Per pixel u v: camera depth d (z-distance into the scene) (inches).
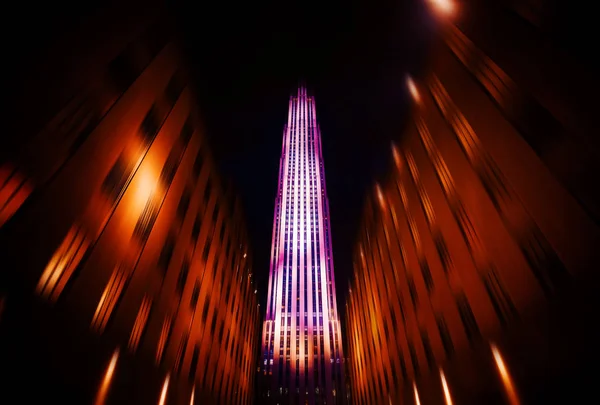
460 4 999.6
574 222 596.4
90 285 707.4
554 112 636.1
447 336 1077.1
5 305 513.7
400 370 1553.9
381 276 1889.8
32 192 566.9
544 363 652.1
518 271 741.3
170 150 1117.7
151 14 996.6
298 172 6127.0
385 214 1800.0
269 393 3821.4
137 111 903.7
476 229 917.8
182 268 1210.0
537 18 680.4
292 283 4753.9
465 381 954.7
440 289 1136.2
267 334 4328.3
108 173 775.7
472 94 928.3
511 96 762.8
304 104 7396.7
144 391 904.3
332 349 4148.6
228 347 1872.5
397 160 1600.6
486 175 866.8
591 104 556.1
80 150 682.8
